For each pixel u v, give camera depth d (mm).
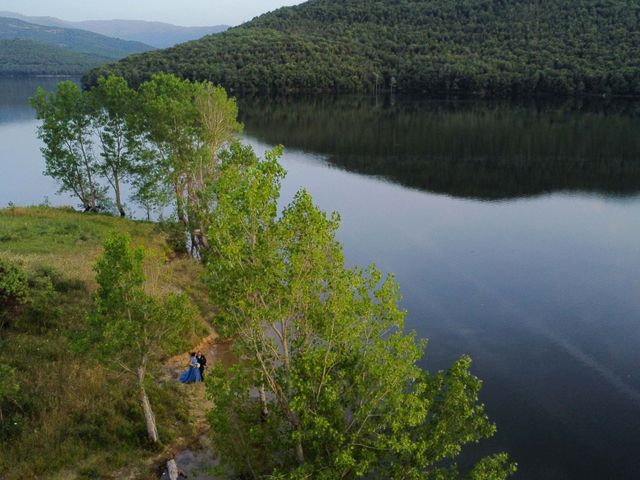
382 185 76562
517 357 34906
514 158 88125
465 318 39656
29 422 23359
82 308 32000
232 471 22641
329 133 112438
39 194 74750
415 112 138250
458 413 18578
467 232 57469
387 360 17547
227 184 18047
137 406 25750
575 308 40844
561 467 26328
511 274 46844
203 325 35188
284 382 18438
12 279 29312
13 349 27250
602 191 70312
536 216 61844
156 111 51281
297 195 18125
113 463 22719
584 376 32969
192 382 29281
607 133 103688
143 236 50969
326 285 18625
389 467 18547
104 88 57062
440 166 85375
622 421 29297
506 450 27328
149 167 54062
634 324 38531
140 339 22188
